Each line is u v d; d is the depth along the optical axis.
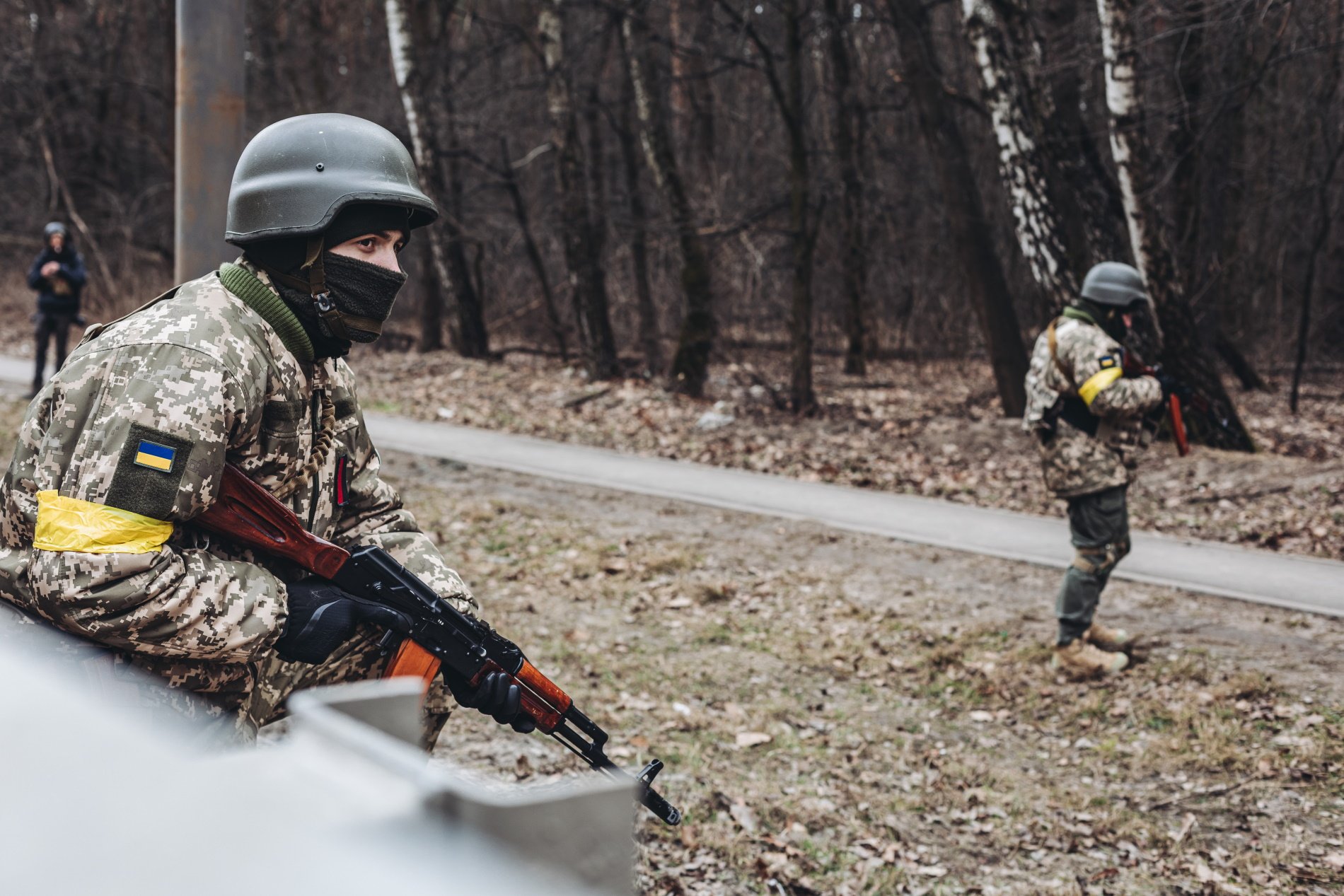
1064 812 3.93
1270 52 9.94
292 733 0.37
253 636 1.85
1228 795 4.01
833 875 3.47
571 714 2.23
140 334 1.82
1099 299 4.99
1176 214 14.21
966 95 12.94
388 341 19.33
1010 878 3.50
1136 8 9.85
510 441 11.14
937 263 18.59
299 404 2.02
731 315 17.41
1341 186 16.61
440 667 2.09
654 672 5.07
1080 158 10.96
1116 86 10.04
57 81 21.20
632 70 14.69
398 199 1.99
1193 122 12.13
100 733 0.36
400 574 2.04
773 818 3.78
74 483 1.75
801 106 13.16
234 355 1.87
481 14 20.97
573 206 15.33
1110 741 4.47
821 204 13.27
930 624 5.79
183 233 4.29
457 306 17.75
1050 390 5.02
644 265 16.08
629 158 17.20
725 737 4.43
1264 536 7.57
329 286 2.01
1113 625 5.73
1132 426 5.00
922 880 3.47
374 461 2.42
